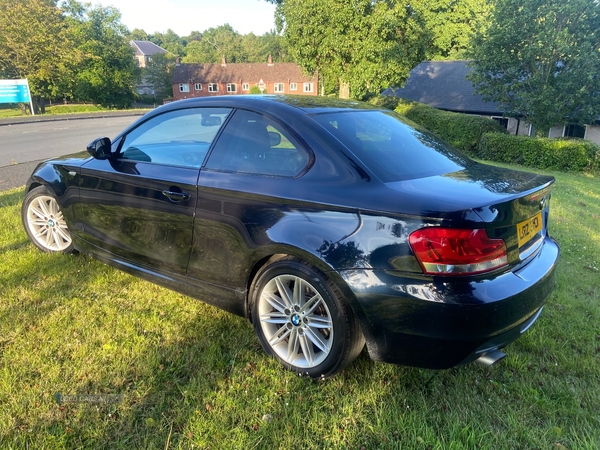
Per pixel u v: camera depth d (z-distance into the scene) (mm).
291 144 2662
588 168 16625
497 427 2244
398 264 2154
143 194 3203
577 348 2982
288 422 2223
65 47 49781
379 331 2250
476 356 2223
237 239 2705
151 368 2598
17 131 20578
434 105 31500
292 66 74938
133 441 2080
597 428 2248
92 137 17438
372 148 2652
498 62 18938
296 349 2646
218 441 2096
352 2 19188
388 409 2340
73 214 3822
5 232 4762
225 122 2990
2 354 2686
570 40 17297
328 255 2311
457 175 2656
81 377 2502
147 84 88938
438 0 41594
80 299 3412
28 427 2135
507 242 2246
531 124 20109
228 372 2615
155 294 3555
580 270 4426
